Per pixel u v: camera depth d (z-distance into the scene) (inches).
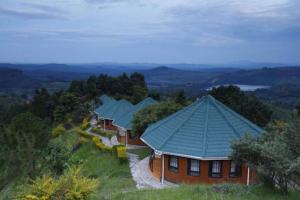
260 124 1900.8
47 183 523.8
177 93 2233.0
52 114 3174.2
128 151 1460.4
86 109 2792.8
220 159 927.7
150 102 1752.0
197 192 681.0
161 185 962.7
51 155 854.5
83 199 546.0
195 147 952.3
